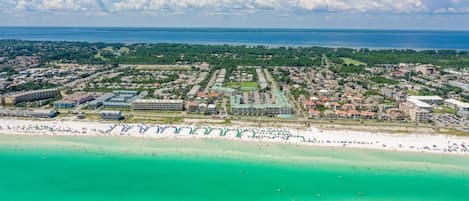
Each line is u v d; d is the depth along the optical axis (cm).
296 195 18638
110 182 19912
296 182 19825
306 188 19250
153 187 19400
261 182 19838
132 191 19025
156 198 18388
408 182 19862
